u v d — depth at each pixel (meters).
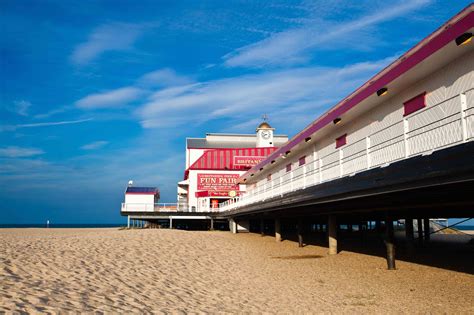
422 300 10.78
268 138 56.34
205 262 16.62
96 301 8.90
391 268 15.01
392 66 13.63
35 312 7.34
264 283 13.62
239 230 37.28
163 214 40.56
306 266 16.84
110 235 22.41
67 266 12.26
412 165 9.80
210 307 9.93
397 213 16.62
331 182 14.57
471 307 9.88
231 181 48.81
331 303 10.88
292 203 18.78
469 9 10.05
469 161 7.94
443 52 11.42
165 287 11.65
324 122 18.97
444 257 17.12
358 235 30.64
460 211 16.34
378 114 15.80
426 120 12.96
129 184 44.19
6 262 11.42
